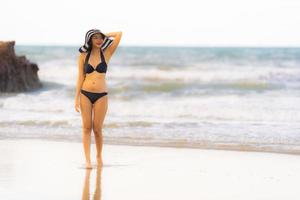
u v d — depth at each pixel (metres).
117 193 7.83
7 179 8.68
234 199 7.53
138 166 9.88
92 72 9.86
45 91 23.45
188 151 11.41
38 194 7.71
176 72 30.41
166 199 7.51
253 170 9.51
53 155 10.91
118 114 17.05
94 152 11.38
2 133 13.76
